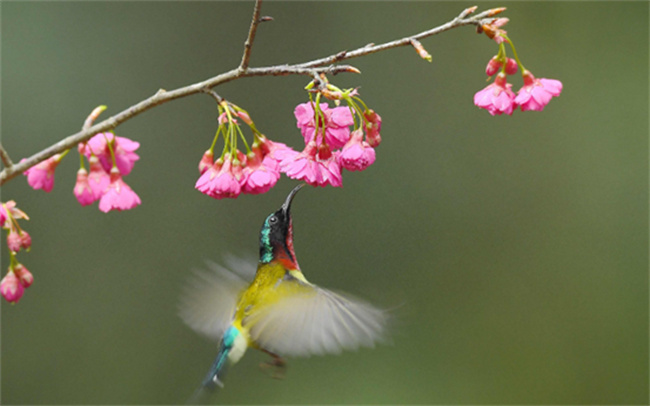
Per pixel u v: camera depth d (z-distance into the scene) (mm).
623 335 11344
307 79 10688
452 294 11070
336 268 10594
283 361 4633
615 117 12156
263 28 10766
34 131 9906
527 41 12188
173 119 10555
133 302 10219
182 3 10648
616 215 11852
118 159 4418
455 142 11484
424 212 11172
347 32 11117
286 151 4172
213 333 4766
